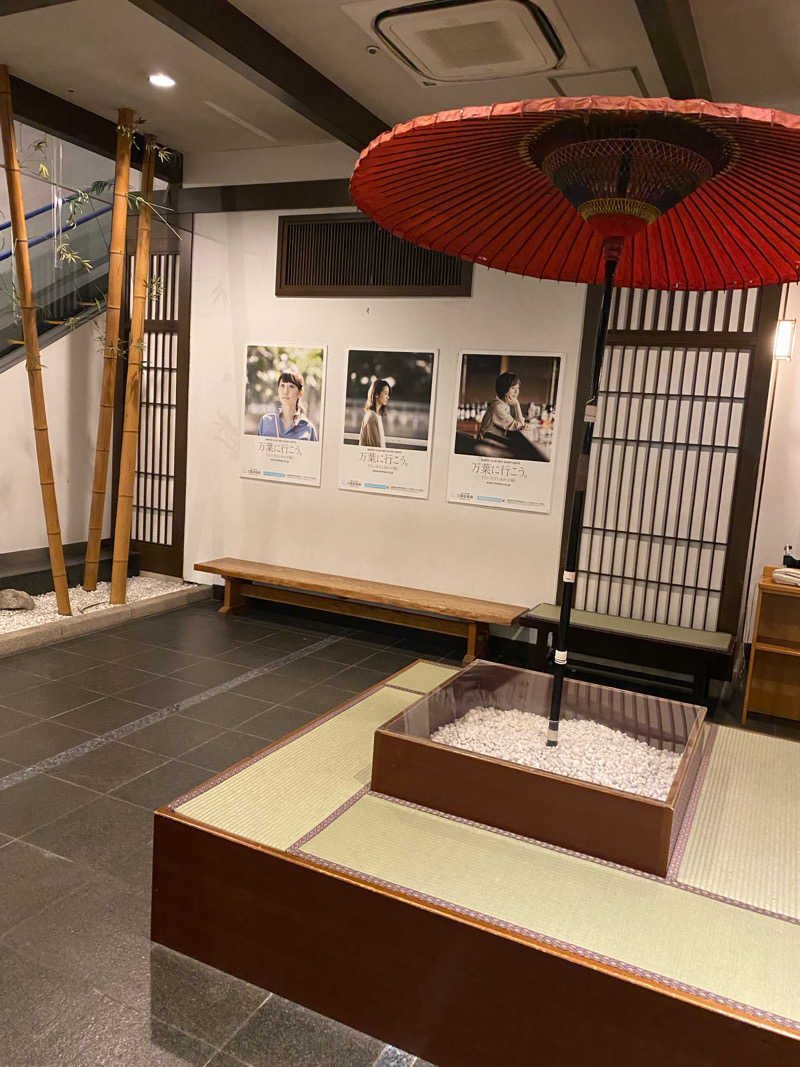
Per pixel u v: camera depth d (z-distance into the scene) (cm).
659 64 335
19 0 329
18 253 468
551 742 211
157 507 621
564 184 154
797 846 196
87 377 600
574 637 446
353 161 528
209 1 335
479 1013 163
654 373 456
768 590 389
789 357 432
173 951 203
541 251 188
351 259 534
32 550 573
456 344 507
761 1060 138
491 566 510
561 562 490
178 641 489
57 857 248
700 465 451
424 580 531
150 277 602
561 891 172
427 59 382
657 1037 146
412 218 173
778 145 128
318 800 206
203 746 337
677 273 188
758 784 229
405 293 515
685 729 223
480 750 209
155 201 587
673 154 140
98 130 507
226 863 189
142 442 619
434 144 143
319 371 550
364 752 236
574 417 478
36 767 308
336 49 384
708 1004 142
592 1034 152
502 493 502
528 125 137
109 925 215
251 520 584
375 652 495
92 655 450
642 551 470
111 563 602
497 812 196
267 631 525
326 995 182
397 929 169
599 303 465
